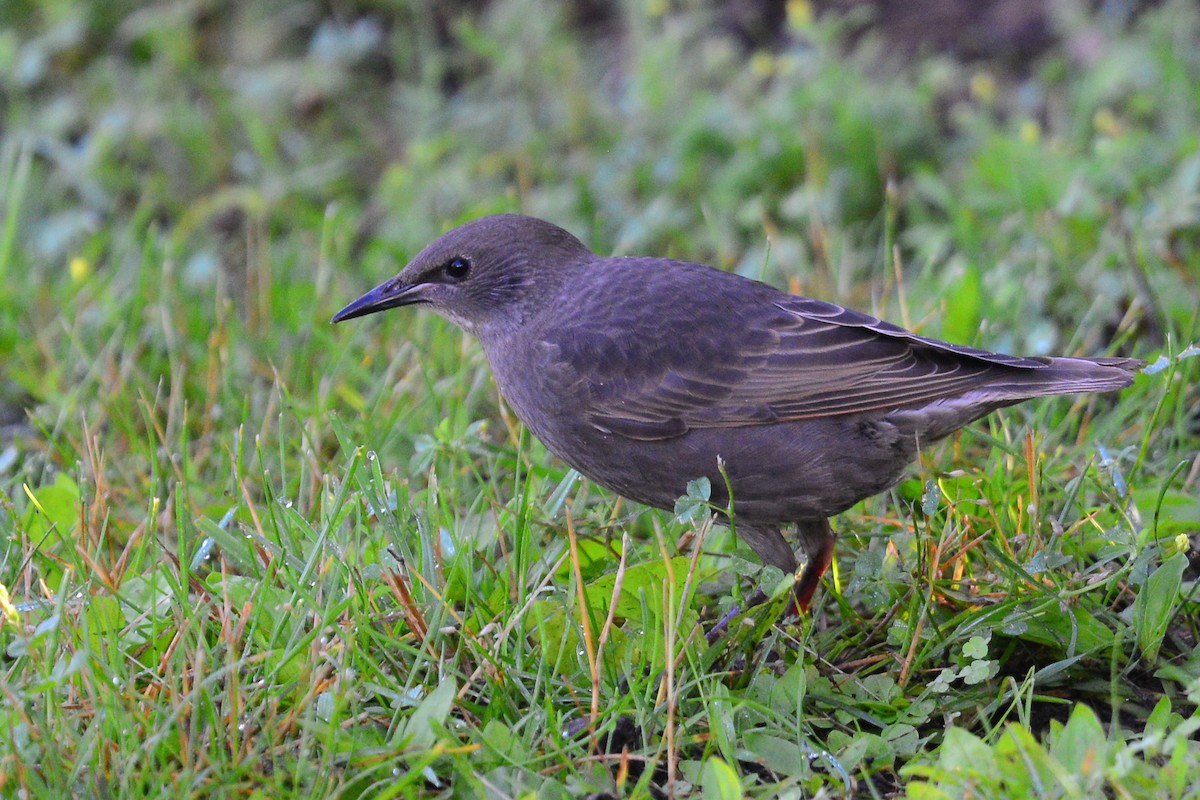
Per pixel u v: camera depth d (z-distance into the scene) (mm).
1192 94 15469
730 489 9180
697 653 8805
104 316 13664
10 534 10031
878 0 18766
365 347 13281
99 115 18188
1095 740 7500
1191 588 9336
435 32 19531
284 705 8273
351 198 17328
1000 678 9094
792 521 9781
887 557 9414
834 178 15703
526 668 8742
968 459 11211
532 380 10055
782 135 15961
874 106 16203
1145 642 8859
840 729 8617
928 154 16188
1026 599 9023
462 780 7793
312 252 15680
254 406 12359
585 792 7711
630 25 18906
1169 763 7652
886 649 9406
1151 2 17562
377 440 11500
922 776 8016
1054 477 10617
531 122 17422
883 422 9484
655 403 9648
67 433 11797
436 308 10547
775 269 14891
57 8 19266
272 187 16719
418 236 15570
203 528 9344
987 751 7434
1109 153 14312
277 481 11141
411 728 7832
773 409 9531
